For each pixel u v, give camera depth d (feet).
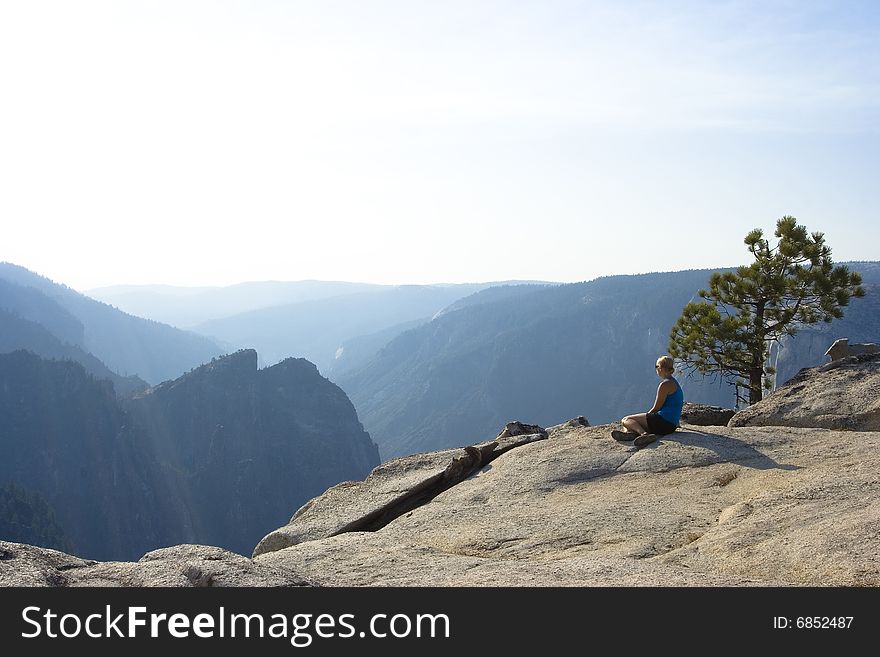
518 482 40.47
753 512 29.01
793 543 24.29
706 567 24.49
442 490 45.85
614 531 30.01
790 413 47.26
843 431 41.57
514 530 32.35
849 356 53.88
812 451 37.68
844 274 82.12
